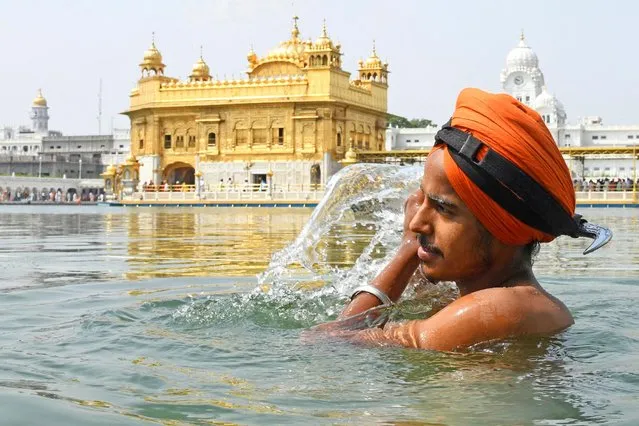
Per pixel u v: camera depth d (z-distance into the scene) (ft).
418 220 8.50
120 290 14.94
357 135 170.19
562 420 5.63
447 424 5.54
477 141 7.89
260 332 9.43
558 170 8.05
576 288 14.44
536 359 7.59
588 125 272.51
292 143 161.68
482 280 8.60
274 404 6.14
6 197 247.29
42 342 8.87
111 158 327.26
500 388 6.58
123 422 5.58
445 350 8.03
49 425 5.50
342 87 163.32
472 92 8.28
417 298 10.66
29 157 331.57
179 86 171.73
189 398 6.33
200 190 158.51
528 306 8.16
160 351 8.31
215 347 8.45
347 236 38.42
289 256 13.67
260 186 155.84
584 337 8.54
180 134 174.29
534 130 7.92
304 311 10.93
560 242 35.63
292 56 176.35
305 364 7.57
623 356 7.77
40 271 19.76
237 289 15.07
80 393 6.50
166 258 24.54
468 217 8.16
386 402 6.18
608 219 69.51
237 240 36.22
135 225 57.98
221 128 168.25
